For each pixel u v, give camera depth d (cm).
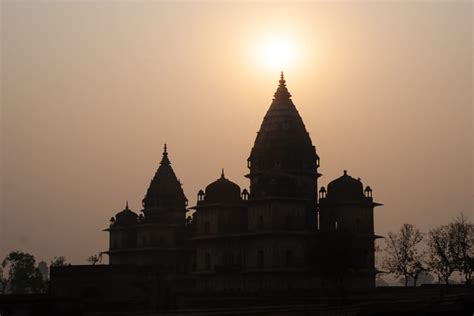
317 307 10600
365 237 13838
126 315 10506
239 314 10056
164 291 12144
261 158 14075
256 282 13362
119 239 16912
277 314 10088
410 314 7994
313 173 14125
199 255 14262
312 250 13275
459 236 14588
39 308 8369
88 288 11556
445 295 11544
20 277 18062
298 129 14238
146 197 17112
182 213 17038
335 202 13950
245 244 13725
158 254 16288
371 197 14200
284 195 13350
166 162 17438
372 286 13775
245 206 14200
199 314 10081
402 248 15262
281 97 14500
